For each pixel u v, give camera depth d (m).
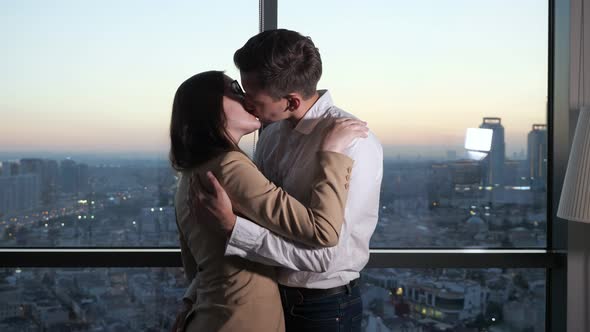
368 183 1.45
